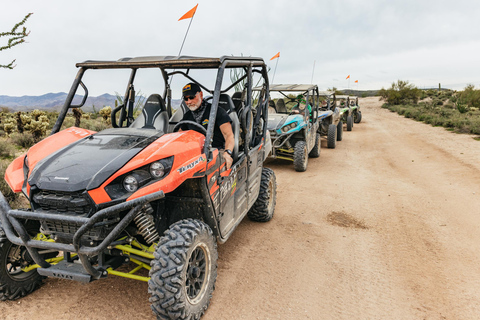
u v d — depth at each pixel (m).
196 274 2.65
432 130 16.95
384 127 19.52
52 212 2.43
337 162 9.69
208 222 3.03
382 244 4.37
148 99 3.50
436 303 3.12
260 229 4.77
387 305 3.09
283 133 8.16
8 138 10.66
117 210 2.23
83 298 3.06
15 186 2.66
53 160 2.68
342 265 3.81
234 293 3.21
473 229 4.88
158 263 2.41
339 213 5.50
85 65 3.25
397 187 7.06
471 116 22.95
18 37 5.01
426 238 4.57
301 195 6.45
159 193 2.31
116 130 3.19
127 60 3.25
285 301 3.11
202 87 4.21
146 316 2.82
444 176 7.87
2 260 2.83
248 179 3.99
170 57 3.19
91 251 2.26
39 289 3.20
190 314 2.56
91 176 2.39
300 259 3.92
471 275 3.63
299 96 10.17
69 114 18.17
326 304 3.08
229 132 3.36
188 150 2.67
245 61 3.38
